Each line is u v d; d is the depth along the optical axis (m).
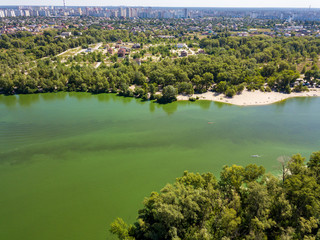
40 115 137.88
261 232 56.34
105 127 124.69
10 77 178.75
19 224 68.06
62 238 63.81
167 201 59.97
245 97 166.75
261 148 106.81
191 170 91.38
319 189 62.28
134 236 59.53
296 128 125.56
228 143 110.62
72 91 177.75
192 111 146.62
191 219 62.84
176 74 180.25
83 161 96.38
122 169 91.62
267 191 65.88
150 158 98.62
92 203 75.19
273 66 196.50
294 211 63.00
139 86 184.00
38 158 97.88
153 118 136.50
